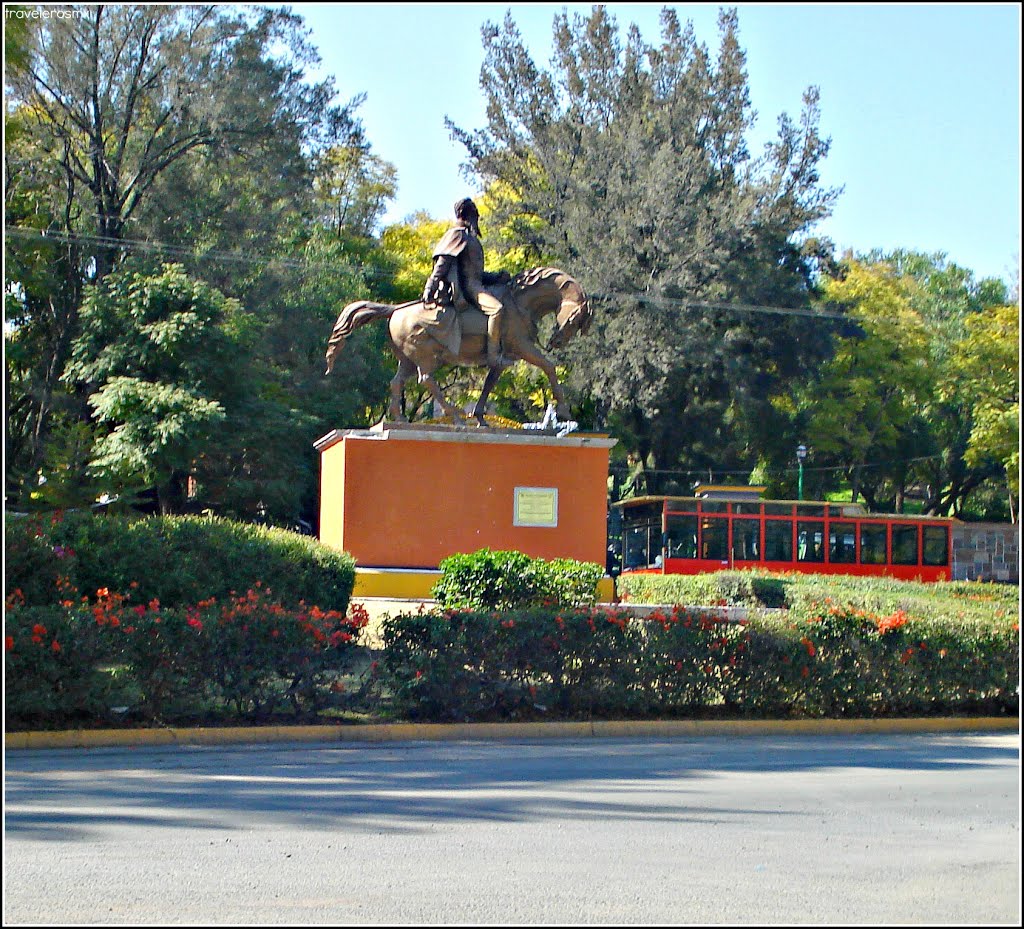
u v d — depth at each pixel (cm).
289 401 3809
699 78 4788
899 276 6994
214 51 3684
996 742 1294
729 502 3962
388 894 657
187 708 1224
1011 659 1431
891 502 7012
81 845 751
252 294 3809
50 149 3544
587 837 790
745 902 654
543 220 4856
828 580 2775
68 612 1180
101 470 3075
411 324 1972
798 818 862
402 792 930
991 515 6850
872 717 1394
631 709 1338
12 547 1439
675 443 5178
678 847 769
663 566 3897
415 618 1286
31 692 1146
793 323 4844
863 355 5519
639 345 4456
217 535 1645
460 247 1950
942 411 6188
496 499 1973
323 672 1255
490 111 4934
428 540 1948
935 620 1441
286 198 4012
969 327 4997
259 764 1052
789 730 1340
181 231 3681
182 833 784
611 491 5938
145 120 3734
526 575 1638
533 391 4800
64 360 3544
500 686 1288
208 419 3069
